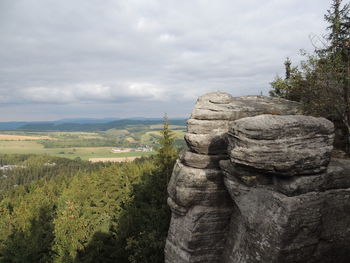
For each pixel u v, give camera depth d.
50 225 41.78
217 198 18.25
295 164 12.78
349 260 14.27
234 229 17.25
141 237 32.75
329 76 17.05
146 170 62.97
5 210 51.53
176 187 19.03
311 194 13.00
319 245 13.40
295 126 13.07
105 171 79.12
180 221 19.39
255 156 13.41
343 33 17.28
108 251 36.97
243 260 15.20
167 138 43.50
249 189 14.98
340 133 18.05
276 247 12.89
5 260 34.91
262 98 22.34
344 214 13.64
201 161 18.44
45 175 166.88
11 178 175.25
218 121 18.69
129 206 44.25
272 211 13.36
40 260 32.66
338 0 16.88
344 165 14.12
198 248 18.02
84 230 35.56
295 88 20.73
